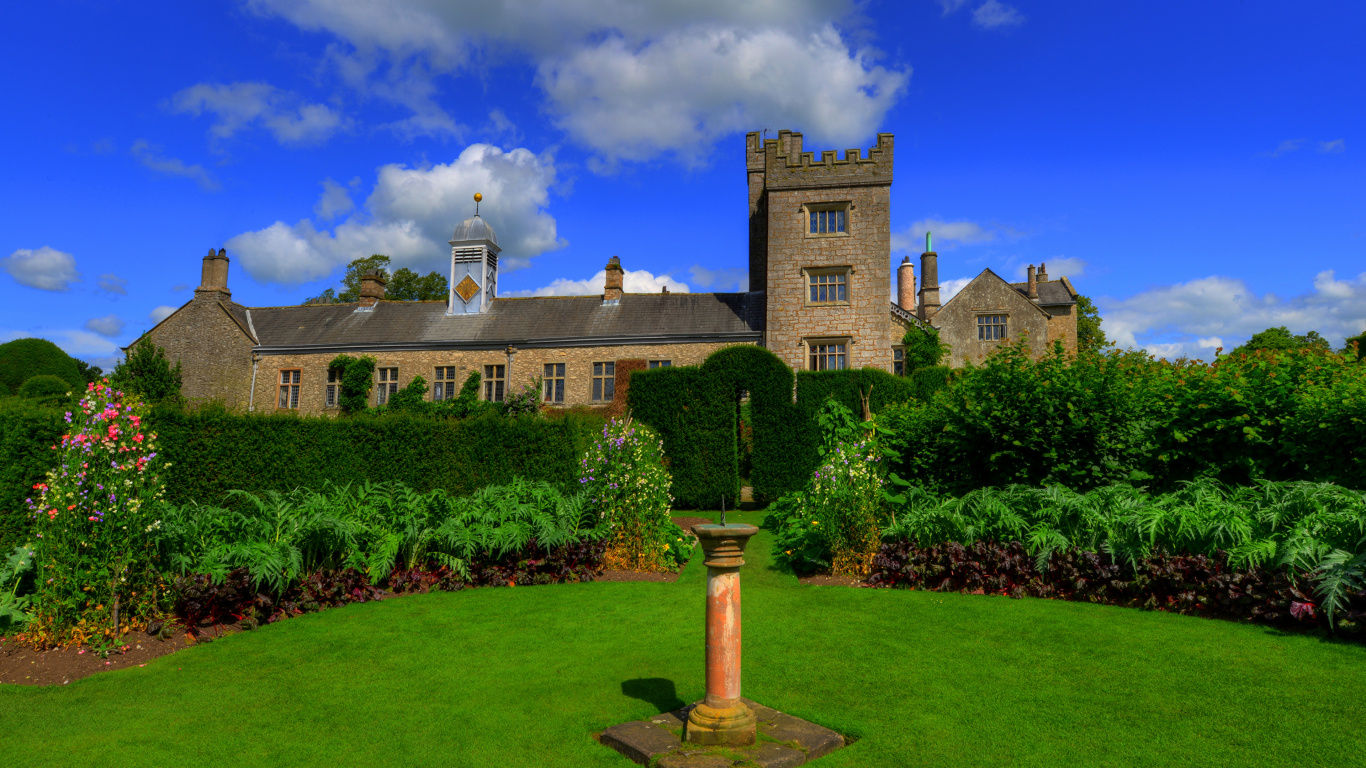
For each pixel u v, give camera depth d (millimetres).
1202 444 8164
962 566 7020
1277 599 5348
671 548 9219
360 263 49375
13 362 29281
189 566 6402
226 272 33031
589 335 29703
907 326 29906
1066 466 8500
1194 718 3801
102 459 5859
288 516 7156
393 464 10492
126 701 4488
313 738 3902
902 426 10516
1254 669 4445
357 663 5188
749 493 17766
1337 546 5469
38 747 3811
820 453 12445
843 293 27484
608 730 3873
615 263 31953
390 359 31031
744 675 4750
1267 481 6863
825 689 4461
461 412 27891
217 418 9508
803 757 3500
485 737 3889
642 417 15016
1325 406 7152
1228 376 8156
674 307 30875
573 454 10836
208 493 9328
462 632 5965
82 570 5660
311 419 10211
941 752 3543
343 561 7336
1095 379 8648
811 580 7898
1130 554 6219
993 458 8742
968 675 4613
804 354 27250
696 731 3635
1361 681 4176
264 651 5473
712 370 14891
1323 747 3422
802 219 27844
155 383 29453
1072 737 3646
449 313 32594
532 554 8078
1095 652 4926
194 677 4922
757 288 30859
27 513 7004
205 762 3625
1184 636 5168
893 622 5957
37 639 5488
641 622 6242
